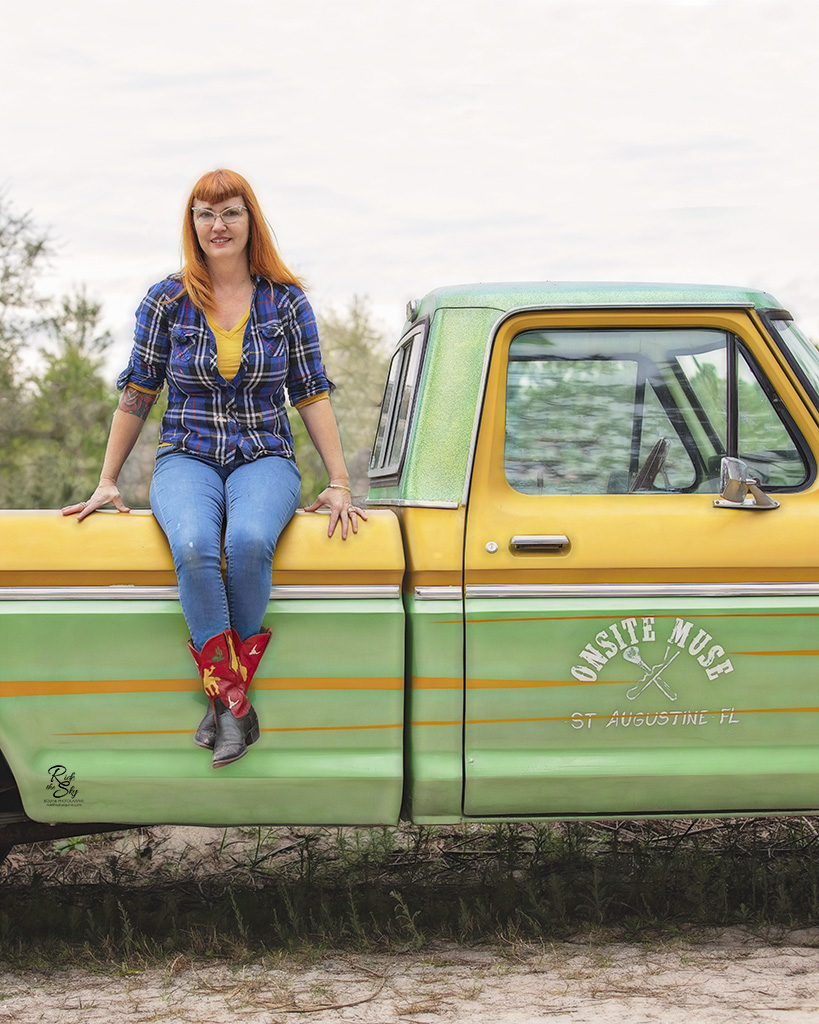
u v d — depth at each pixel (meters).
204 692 3.34
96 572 3.30
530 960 3.47
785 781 3.43
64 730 3.32
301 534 3.38
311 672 3.35
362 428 21.81
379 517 3.44
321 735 3.36
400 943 3.63
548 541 3.37
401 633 3.37
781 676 3.42
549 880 4.00
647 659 3.39
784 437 3.56
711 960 3.44
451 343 3.53
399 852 4.69
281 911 3.94
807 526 3.45
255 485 3.37
